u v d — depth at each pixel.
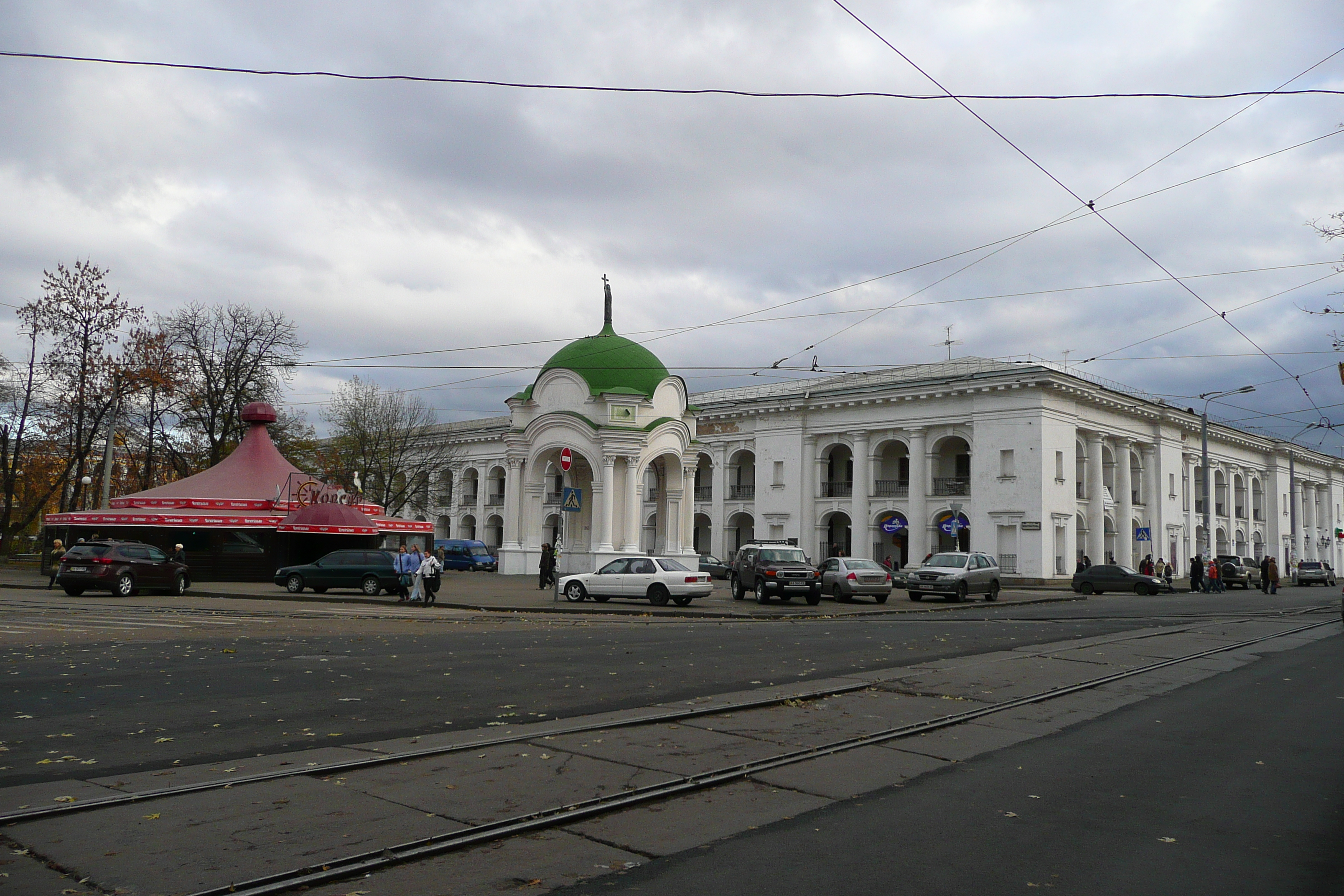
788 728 9.43
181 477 53.84
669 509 47.50
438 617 24.50
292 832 5.84
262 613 24.31
